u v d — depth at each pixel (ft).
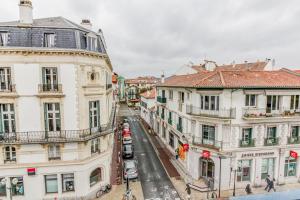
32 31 65.51
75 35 68.08
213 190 77.66
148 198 73.46
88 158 71.67
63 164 68.85
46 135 67.21
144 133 160.15
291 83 80.53
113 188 80.38
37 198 69.26
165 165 100.78
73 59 66.54
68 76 66.90
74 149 69.41
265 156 80.02
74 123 68.54
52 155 69.62
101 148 77.51
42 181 69.00
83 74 69.10
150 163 102.94
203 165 84.74
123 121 204.23
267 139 78.95
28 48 62.90
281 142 80.33
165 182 84.64
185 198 73.36
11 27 64.64
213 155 79.15
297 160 83.46
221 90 75.72
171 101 114.62
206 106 81.97
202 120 81.15
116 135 152.87
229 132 76.59
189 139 87.97
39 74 65.31
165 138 130.41
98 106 75.66
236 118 76.28
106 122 80.23
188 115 89.15
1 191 68.95
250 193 75.25
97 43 74.54
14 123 66.54
